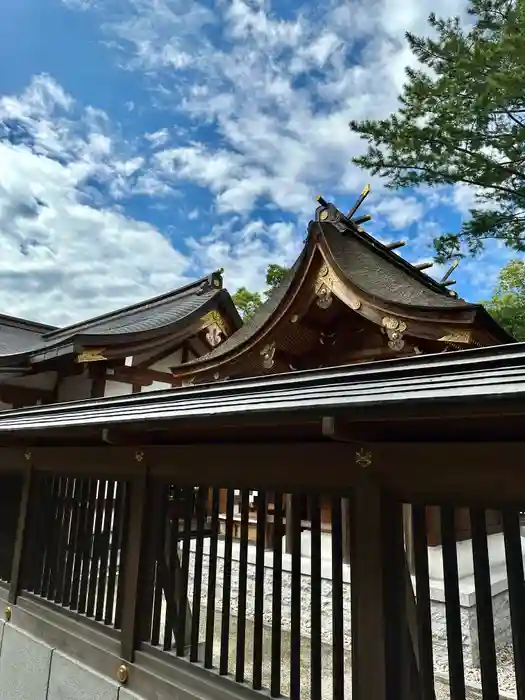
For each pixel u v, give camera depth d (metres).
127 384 8.55
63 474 3.49
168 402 2.75
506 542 1.56
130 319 11.09
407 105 8.81
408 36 8.38
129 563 2.76
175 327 8.90
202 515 2.52
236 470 2.35
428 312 4.17
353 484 1.92
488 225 8.65
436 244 9.07
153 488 2.78
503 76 7.20
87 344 7.50
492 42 7.68
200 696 2.22
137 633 2.63
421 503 1.76
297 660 2.02
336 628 1.90
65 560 3.39
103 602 3.22
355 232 6.03
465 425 1.66
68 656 2.98
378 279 5.18
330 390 1.91
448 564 1.68
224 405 2.10
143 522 2.73
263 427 2.19
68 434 2.77
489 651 1.57
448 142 8.34
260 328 5.38
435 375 1.82
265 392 2.29
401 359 2.20
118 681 2.62
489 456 1.59
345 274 4.77
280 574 2.16
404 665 1.77
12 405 8.00
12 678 3.39
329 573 5.49
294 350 5.70
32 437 3.55
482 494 1.61
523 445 1.52
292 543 2.10
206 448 2.48
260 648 2.14
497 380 1.49
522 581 1.53
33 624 3.39
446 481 1.68
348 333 5.48
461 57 7.80
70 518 3.43
